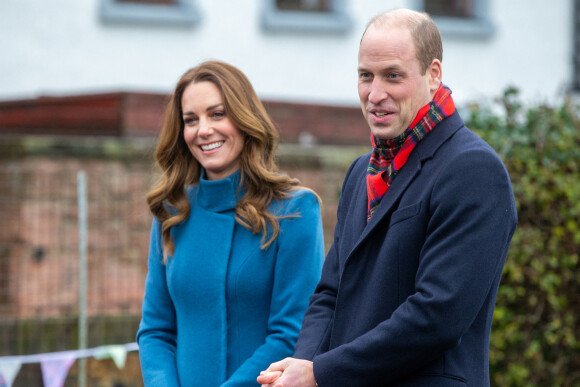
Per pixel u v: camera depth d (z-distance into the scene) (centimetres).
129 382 2177
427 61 940
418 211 918
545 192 1798
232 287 1127
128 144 2466
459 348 912
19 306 2258
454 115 956
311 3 3756
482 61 3912
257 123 1162
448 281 870
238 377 1077
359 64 956
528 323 1817
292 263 1123
